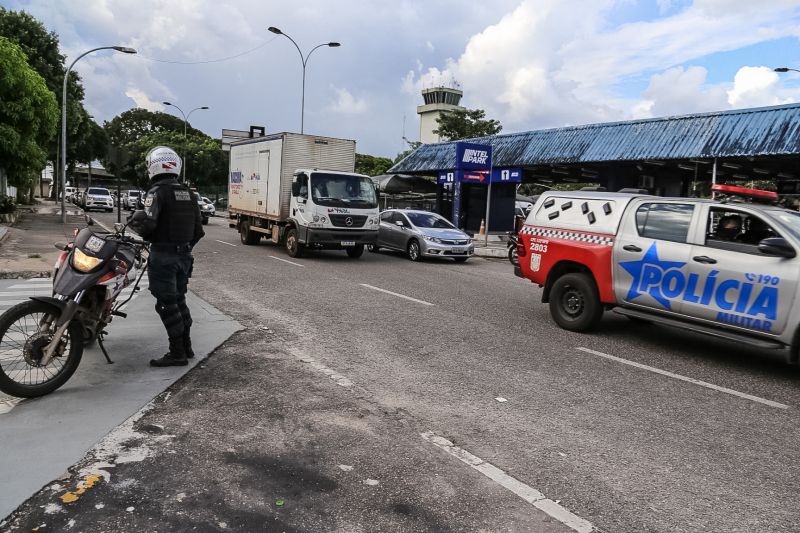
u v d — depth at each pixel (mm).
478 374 5801
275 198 16797
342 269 13984
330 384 5266
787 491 3615
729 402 5277
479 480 3578
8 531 2850
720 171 22625
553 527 3102
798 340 5848
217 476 3477
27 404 4492
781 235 6105
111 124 84312
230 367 5637
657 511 3311
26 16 35125
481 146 23453
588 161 22047
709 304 6539
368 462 3752
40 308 4590
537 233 8578
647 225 7328
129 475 3447
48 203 50781
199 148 61438
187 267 5613
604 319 9047
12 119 21000
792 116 16938
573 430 4445
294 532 2938
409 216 17906
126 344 6195
